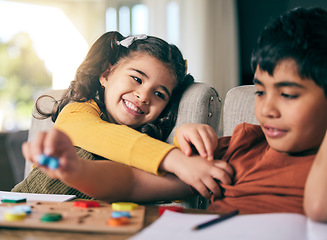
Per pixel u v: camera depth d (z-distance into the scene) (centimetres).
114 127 85
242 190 69
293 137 62
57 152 58
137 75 105
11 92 442
